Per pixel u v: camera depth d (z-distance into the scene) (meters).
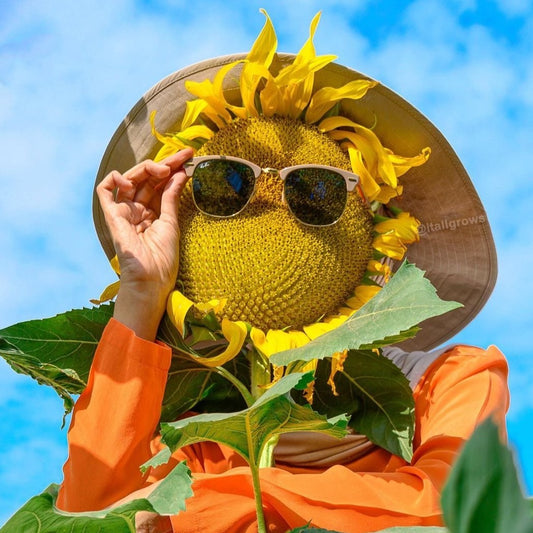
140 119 1.29
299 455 1.17
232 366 1.21
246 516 1.04
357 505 1.04
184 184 1.18
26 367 1.16
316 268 1.14
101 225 1.33
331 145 1.21
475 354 1.23
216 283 1.13
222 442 0.97
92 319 1.16
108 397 1.09
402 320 1.03
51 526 0.93
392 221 1.21
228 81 1.26
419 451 1.15
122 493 1.08
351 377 1.20
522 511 0.23
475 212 1.29
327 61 1.20
